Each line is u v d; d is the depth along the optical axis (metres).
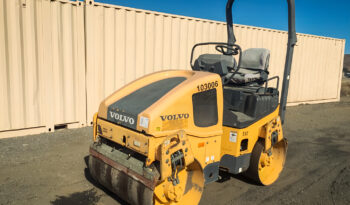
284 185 4.03
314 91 11.85
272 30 9.75
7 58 5.36
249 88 4.17
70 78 6.14
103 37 6.39
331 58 12.30
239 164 3.53
